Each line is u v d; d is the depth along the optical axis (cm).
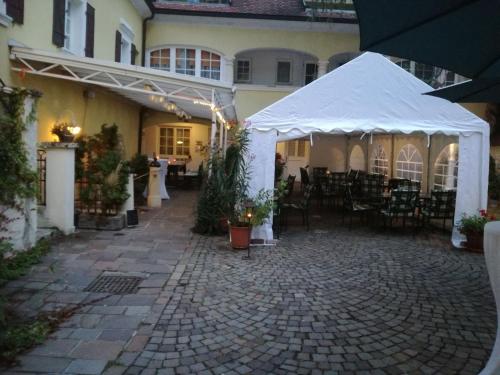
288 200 1034
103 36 1136
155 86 806
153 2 1502
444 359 350
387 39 306
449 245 770
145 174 1175
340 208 1227
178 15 1518
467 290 521
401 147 1262
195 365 331
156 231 802
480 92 453
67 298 454
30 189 590
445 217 866
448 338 389
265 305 455
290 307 452
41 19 820
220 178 775
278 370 328
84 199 804
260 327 402
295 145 1867
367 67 764
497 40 310
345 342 377
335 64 1661
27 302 440
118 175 819
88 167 818
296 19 1505
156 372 320
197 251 669
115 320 405
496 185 1127
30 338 354
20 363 322
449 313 447
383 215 896
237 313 432
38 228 722
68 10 982
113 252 641
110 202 810
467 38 306
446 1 260
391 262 643
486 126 762
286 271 579
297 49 1556
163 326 397
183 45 1552
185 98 812
